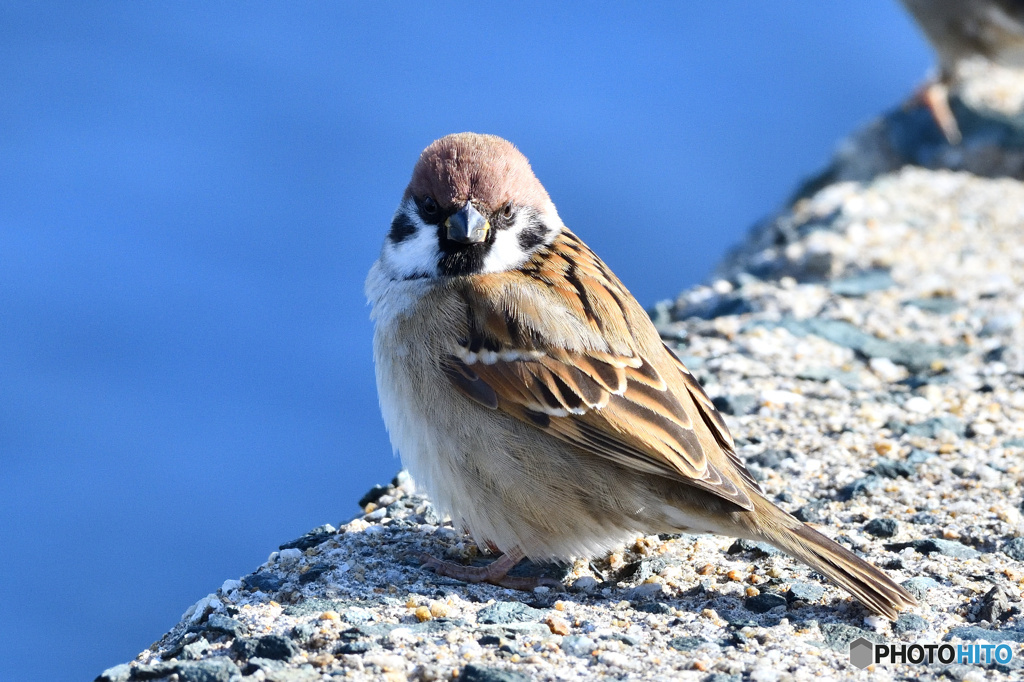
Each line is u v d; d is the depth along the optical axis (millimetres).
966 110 17656
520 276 6879
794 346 9969
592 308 6699
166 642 6270
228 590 6555
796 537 6172
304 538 7215
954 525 7078
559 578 6738
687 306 11695
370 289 7277
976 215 13438
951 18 16422
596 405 6383
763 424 8578
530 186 7195
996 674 5531
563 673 5539
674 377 6770
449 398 6574
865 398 8938
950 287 11352
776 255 12586
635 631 6039
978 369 9492
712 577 6652
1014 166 15836
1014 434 8328
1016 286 11336
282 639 5738
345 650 5699
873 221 13062
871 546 6867
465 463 6543
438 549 7055
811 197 15797
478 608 6297
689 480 6207
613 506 6387
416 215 7094
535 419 6414
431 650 5734
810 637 5938
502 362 6488
